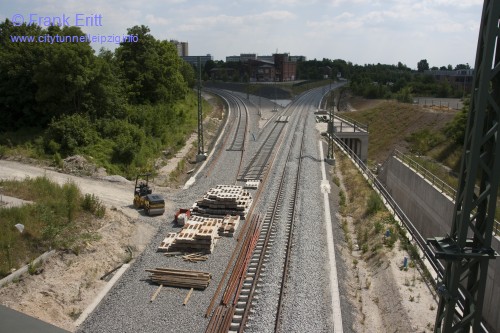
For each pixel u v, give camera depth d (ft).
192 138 158.71
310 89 443.73
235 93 369.09
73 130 114.52
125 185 101.24
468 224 29.58
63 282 56.08
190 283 58.29
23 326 9.35
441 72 438.40
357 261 70.79
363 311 55.83
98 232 69.21
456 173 143.33
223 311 52.16
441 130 176.35
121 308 52.85
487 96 27.45
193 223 77.10
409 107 215.10
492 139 29.32
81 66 122.11
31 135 119.65
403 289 58.13
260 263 63.31
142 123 141.79
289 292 56.18
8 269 54.03
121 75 169.78
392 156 140.36
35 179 83.61
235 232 77.00
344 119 225.76
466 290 32.04
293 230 77.20
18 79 123.95
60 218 68.23
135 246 70.54
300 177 113.50
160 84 184.96
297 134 177.06
